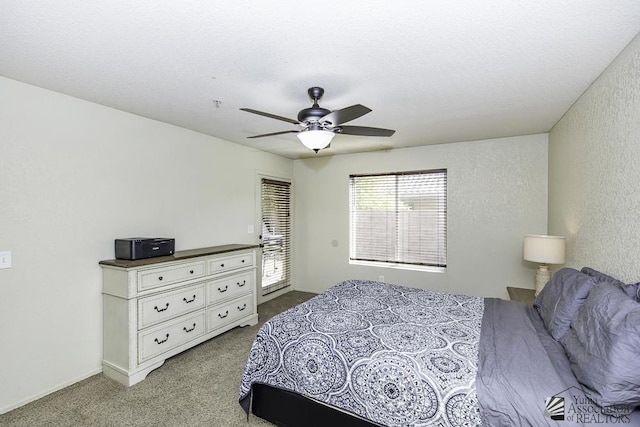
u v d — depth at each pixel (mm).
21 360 2164
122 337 2434
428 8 1380
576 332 1532
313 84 2234
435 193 4266
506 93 2406
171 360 2773
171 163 3230
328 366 1703
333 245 4988
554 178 3285
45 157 2289
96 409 2098
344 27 1532
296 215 5289
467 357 1563
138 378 2432
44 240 2285
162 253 2781
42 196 2275
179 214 3316
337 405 1655
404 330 1896
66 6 1357
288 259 5191
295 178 5301
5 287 2100
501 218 3830
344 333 1854
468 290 4020
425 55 1816
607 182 1988
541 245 2814
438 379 1441
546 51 1772
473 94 2428
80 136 2488
